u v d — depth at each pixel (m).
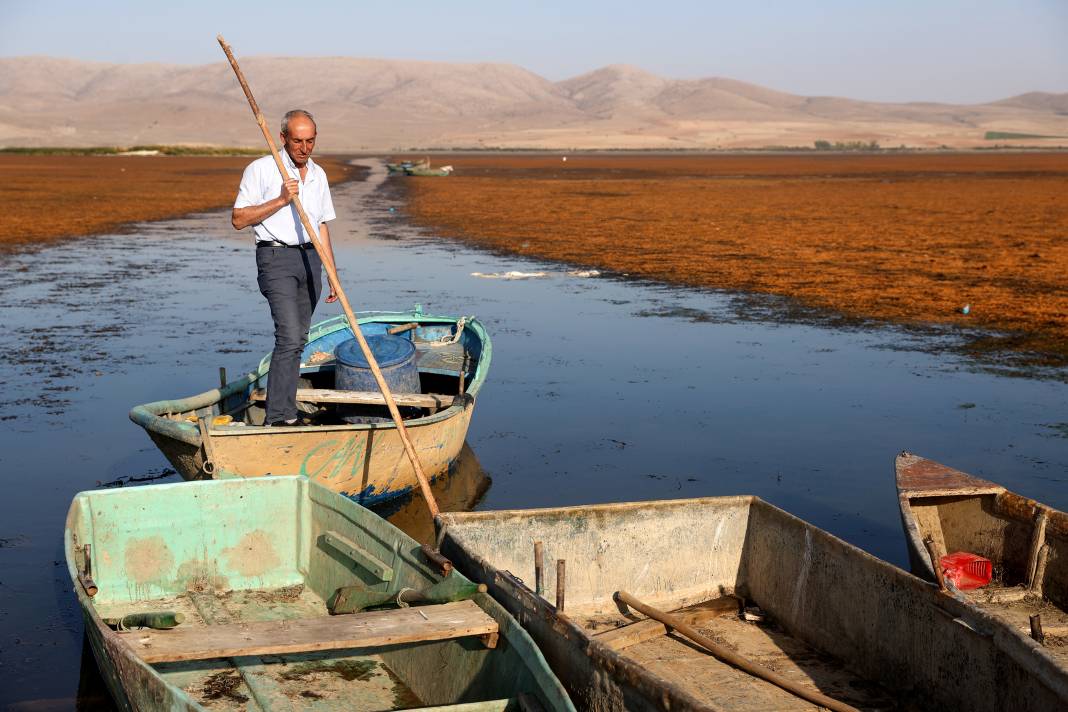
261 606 5.47
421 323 10.54
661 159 113.31
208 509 5.63
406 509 7.53
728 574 5.79
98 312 15.42
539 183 56.47
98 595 5.40
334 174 70.44
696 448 8.93
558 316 15.40
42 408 9.81
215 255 23.31
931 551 4.58
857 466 8.47
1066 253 22.72
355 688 4.62
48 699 4.70
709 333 14.06
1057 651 4.89
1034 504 5.80
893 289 17.86
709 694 4.53
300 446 6.70
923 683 4.52
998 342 13.45
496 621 4.34
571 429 9.47
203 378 11.16
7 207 35.56
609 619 5.39
